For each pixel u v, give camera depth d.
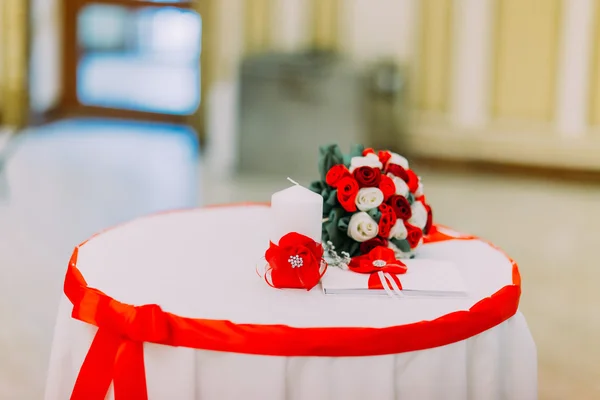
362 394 1.45
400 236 1.79
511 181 6.37
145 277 1.69
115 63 9.77
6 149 6.86
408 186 1.84
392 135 6.64
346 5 6.75
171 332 1.46
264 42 6.92
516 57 6.49
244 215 2.28
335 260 1.75
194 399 1.46
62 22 8.52
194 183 5.88
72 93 8.63
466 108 6.67
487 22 6.50
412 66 6.72
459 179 6.40
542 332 3.20
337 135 6.10
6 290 3.50
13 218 4.70
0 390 2.59
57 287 3.57
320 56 6.50
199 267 1.77
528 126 6.54
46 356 2.87
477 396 1.57
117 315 1.50
